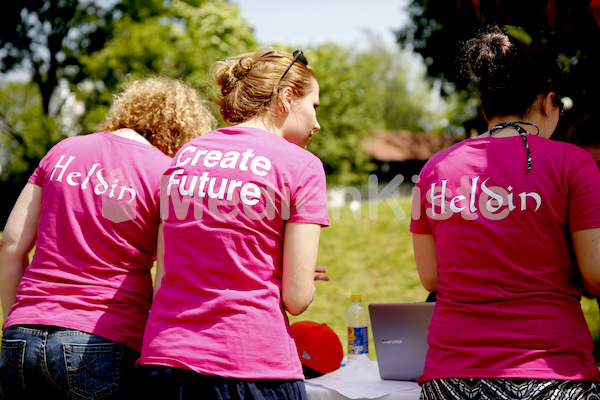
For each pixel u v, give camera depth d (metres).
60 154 1.92
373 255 7.71
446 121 19.89
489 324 1.43
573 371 1.37
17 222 1.90
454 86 9.27
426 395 1.52
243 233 1.53
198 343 1.47
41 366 1.71
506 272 1.44
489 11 2.43
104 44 19.67
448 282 1.52
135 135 1.98
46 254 1.81
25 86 21.34
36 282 1.79
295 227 1.58
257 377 1.46
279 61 1.75
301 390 1.54
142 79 2.15
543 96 1.59
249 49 22.66
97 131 2.10
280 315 1.56
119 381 1.75
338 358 2.30
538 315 1.40
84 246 1.80
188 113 2.06
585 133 2.10
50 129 18.20
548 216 1.44
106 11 20.55
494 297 1.43
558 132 2.17
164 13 21.69
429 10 8.17
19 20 19.27
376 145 28.41
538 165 1.47
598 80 2.65
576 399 1.36
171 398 1.46
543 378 1.36
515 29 4.37
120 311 1.78
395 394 1.92
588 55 2.75
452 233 1.52
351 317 2.47
